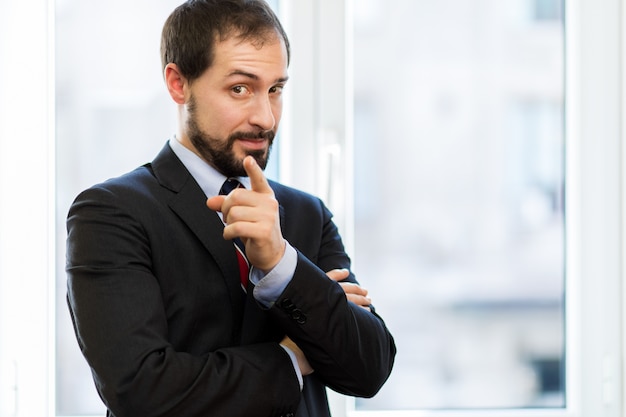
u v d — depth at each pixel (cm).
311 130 230
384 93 238
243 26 147
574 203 239
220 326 147
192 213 149
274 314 142
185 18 151
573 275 240
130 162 230
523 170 243
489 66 241
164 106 231
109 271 140
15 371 217
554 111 243
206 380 137
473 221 242
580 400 238
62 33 227
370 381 151
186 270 146
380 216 239
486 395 243
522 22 241
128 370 135
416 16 239
